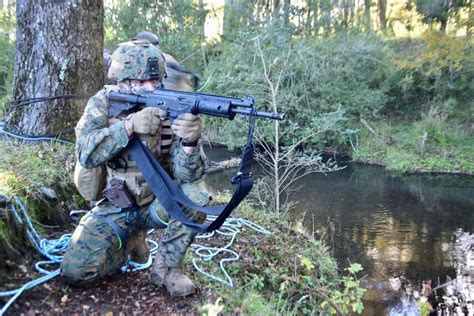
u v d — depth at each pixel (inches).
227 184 411.8
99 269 115.8
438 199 422.3
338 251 296.4
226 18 680.4
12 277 116.6
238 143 522.6
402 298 236.1
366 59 627.8
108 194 114.0
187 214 116.9
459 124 634.8
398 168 537.0
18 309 106.3
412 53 670.5
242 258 171.5
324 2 688.4
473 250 303.0
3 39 553.0
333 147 602.2
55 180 161.8
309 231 324.5
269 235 200.2
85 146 105.8
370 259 285.9
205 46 661.9
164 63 117.1
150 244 156.9
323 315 161.6
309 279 175.0
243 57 527.5
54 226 151.1
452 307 230.7
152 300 118.1
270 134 441.4
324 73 565.3
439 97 660.1
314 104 559.5
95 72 198.2
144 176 108.8
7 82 508.1
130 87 111.7
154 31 629.0
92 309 111.0
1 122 204.4
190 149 109.7
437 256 292.5
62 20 187.8
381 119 650.2
